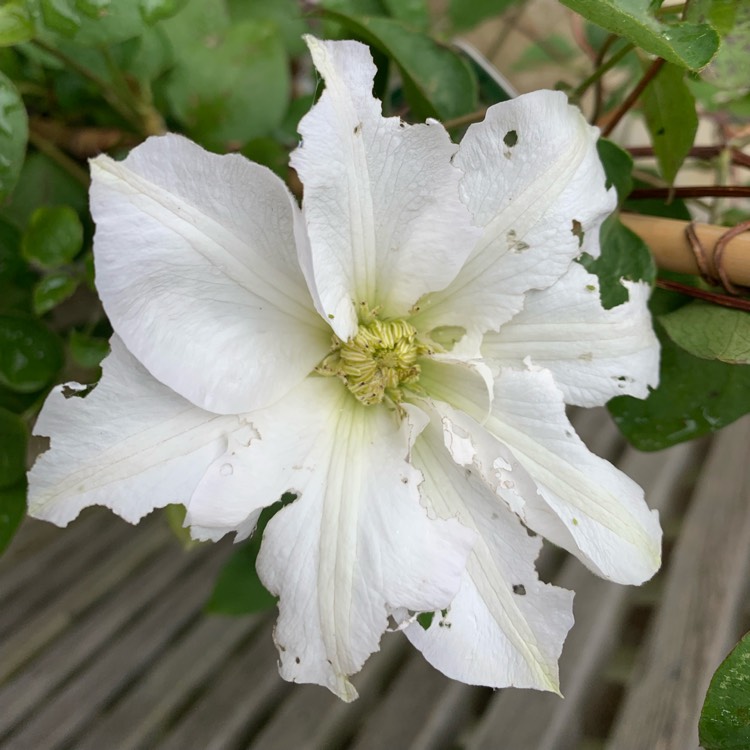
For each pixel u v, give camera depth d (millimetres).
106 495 154
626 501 177
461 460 167
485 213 169
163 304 151
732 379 209
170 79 232
